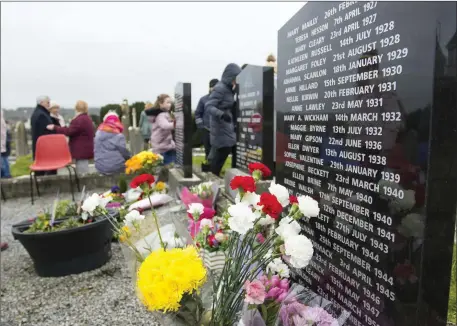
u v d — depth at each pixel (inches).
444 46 49.3
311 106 80.1
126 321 101.6
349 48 66.6
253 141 175.0
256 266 62.9
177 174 245.4
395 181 57.1
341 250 70.7
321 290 78.0
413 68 53.2
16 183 266.1
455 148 52.2
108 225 136.4
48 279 129.3
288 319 61.1
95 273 132.3
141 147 477.7
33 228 130.0
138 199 188.1
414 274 54.2
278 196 63.2
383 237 59.9
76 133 284.5
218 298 61.4
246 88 182.5
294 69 87.2
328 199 74.5
